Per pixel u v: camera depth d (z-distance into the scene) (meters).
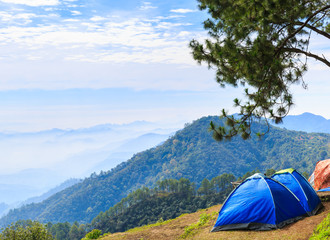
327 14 12.88
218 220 12.03
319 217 10.80
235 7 10.88
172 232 13.72
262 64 10.86
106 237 17.09
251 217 11.26
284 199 11.43
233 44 10.91
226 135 11.55
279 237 9.78
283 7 10.77
